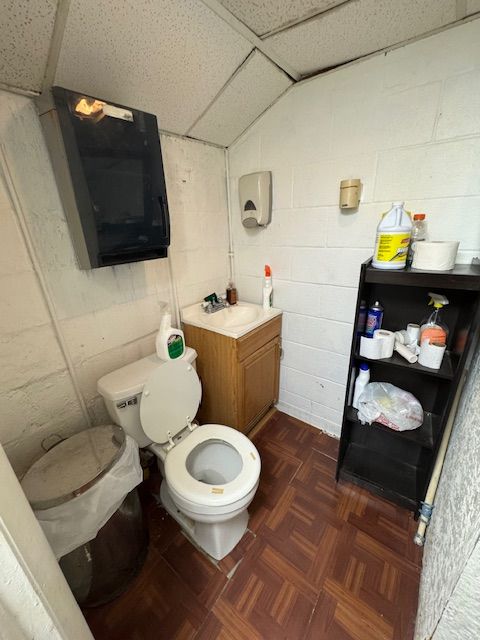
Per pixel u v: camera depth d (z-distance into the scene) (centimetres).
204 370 162
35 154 96
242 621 97
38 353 108
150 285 145
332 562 112
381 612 97
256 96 133
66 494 83
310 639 92
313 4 87
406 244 103
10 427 105
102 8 75
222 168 170
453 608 63
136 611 100
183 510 104
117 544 102
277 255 168
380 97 115
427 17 92
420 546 117
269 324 166
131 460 100
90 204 96
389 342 117
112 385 115
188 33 92
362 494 140
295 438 176
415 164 115
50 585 52
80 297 117
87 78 93
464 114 101
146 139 105
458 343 109
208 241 173
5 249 94
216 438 128
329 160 135
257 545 119
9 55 76
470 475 74
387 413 127
